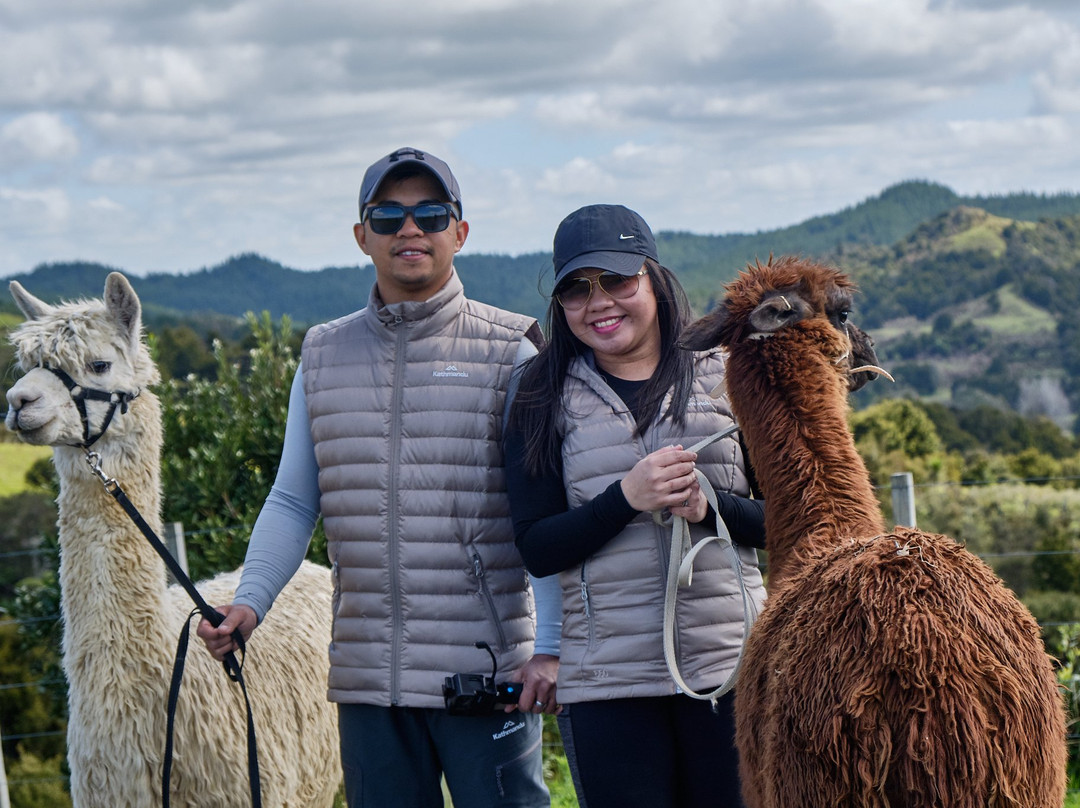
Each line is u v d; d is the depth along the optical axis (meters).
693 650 2.79
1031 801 2.03
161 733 3.47
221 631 3.08
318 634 4.23
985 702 2.02
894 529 2.36
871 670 2.05
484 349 3.17
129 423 3.63
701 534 2.85
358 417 3.14
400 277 3.15
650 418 2.86
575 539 2.77
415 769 3.14
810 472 2.62
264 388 7.48
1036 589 17.97
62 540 3.59
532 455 2.91
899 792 2.01
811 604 2.24
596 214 2.89
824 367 2.72
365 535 3.12
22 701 11.80
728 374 2.83
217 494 7.11
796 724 2.13
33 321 3.61
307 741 3.99
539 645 3.05
